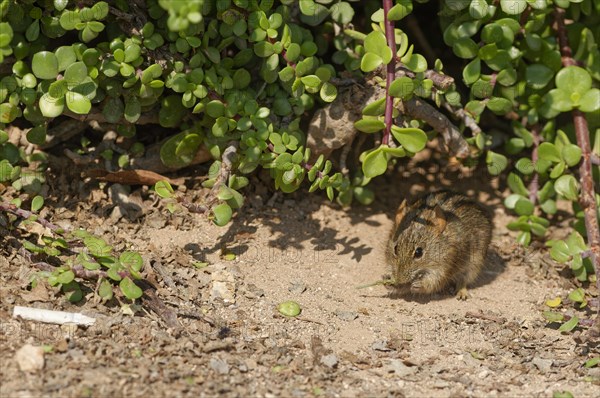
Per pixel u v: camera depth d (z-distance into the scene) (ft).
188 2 27.91
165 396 26.73
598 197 39.45
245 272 35.81
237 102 34.32
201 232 37.52
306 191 41.42
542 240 41.37
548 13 38.50
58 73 32.17
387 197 43.16
